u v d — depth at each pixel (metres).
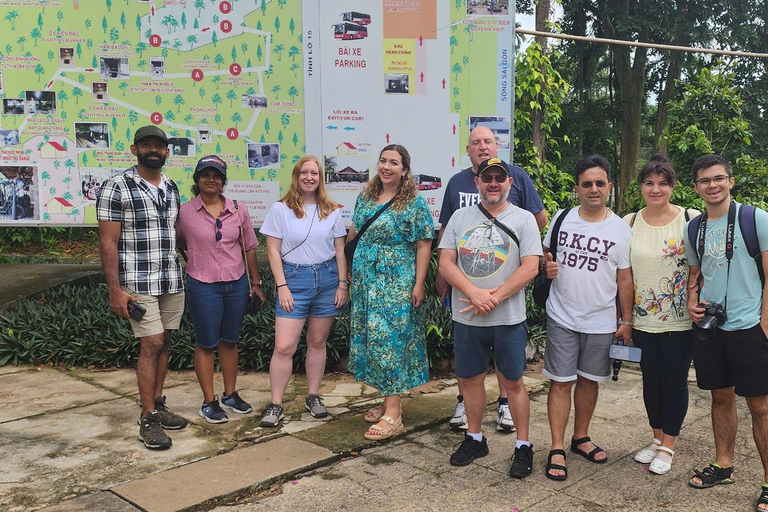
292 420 4.01
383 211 3.74
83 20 4.97
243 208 4.06
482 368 3.41
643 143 22.75
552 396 3.37
